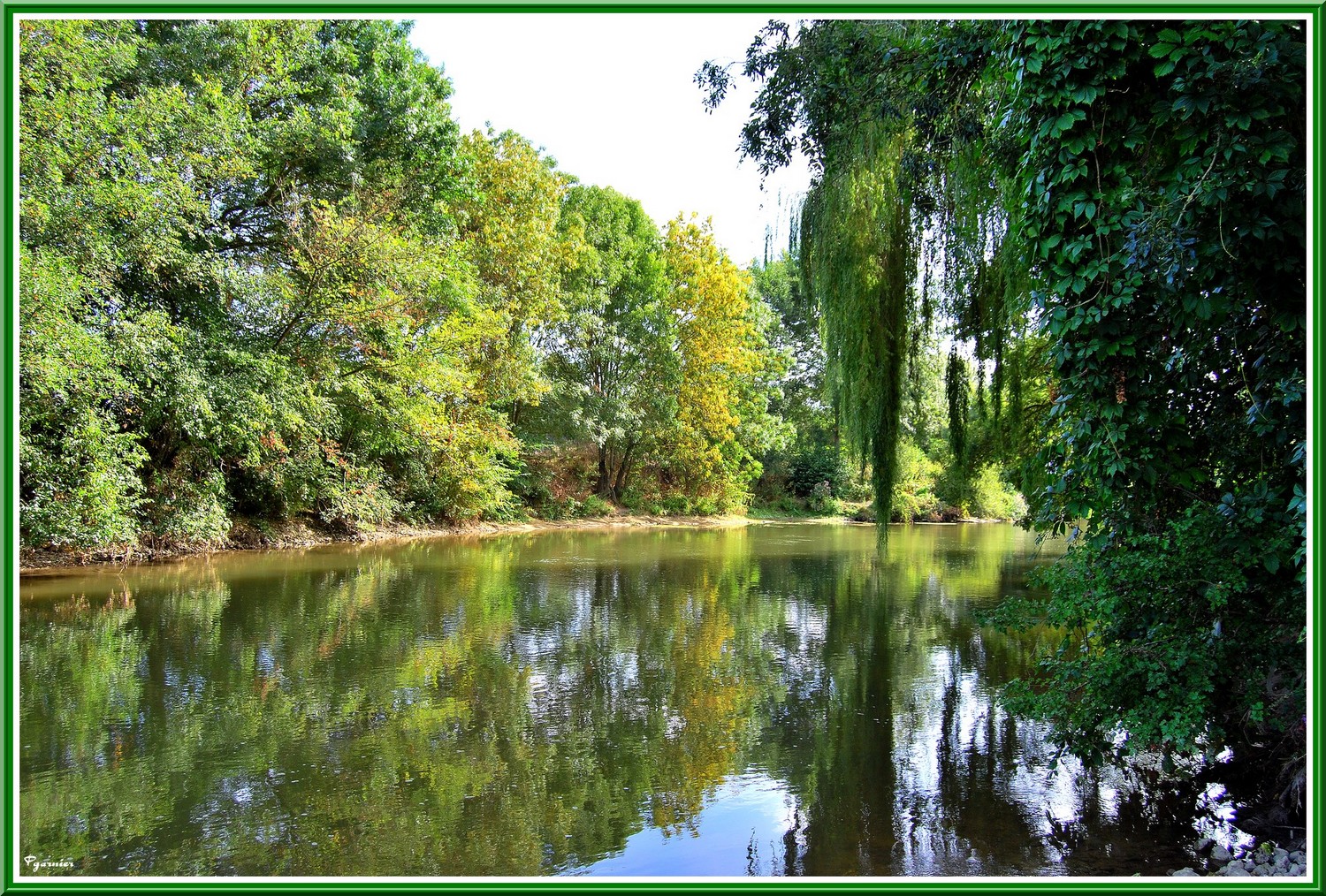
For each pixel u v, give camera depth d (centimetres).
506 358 2266
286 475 1616
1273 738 450
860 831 403
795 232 944
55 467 1044
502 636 849
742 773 480
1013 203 573
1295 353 370
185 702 603
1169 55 356
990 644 829
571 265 2575
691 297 3030
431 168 1842
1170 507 447
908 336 897
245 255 1602
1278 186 333
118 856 369
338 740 529
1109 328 386
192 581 1148
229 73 1540
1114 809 431
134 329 1132
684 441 3100
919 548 1980
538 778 470
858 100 656
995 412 898
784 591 1196
